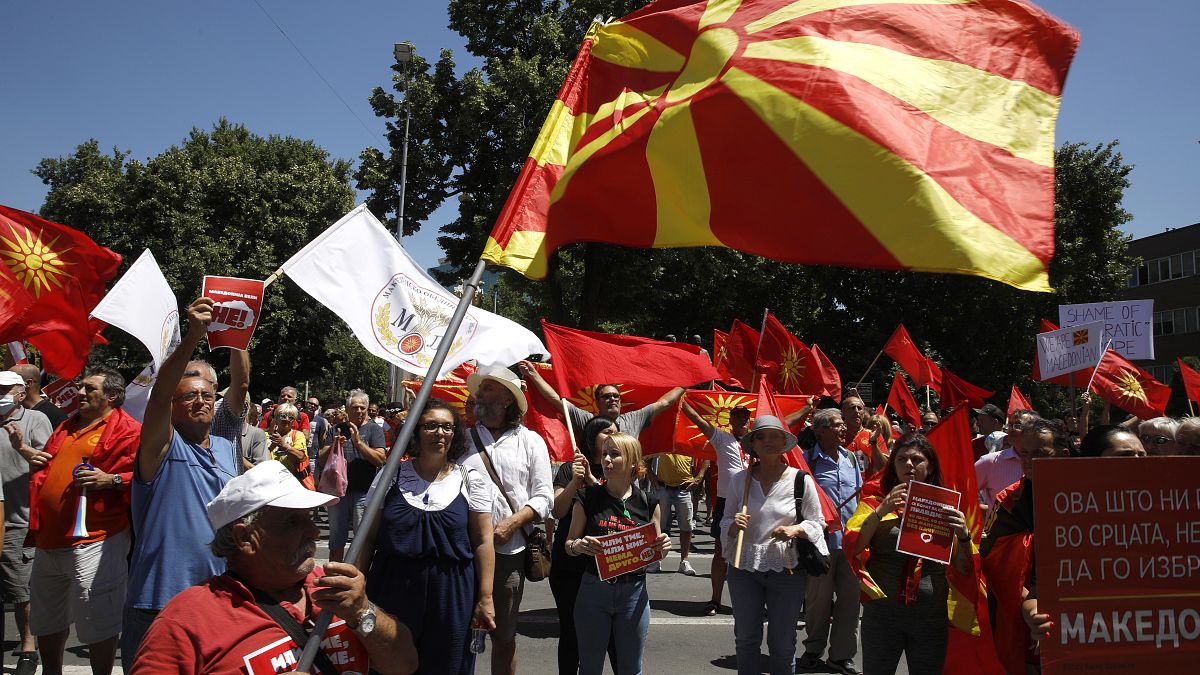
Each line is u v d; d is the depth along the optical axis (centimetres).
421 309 568
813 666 712
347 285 546
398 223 2467
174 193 3559
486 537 438
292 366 3756
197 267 3431
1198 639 350
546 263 368
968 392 1120
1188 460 355
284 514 273
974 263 294
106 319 513
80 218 3575
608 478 546
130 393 663
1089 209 3588
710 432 741
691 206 354
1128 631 350
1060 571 351
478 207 2612
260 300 486
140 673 250
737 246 342
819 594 706
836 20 350
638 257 2489
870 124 320
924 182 305
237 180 3684
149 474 412
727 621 843
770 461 553
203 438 443
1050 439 455
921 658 480
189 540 410
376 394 6119
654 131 364
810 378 1050
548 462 546
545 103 2391
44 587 546
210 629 257
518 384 543
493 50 2642
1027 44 337
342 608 275
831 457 745
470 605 419
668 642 766
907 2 351
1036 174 310
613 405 689
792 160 331
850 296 3591
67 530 537
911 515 461
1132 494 353
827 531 570
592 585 522
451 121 2602
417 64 2611
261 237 3712
